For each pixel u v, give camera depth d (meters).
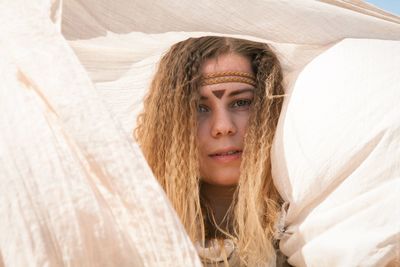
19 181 1.00
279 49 1.69
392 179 1.28
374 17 1.48
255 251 1.59
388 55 1.42
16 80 1.11
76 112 1.07
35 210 0.99
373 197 1.26
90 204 1.02
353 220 1.26
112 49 1.68
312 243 1.32
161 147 1.75
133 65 1.77
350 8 1.50
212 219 1.72
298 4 1.46
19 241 0.96
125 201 1.06
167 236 1.04
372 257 1.19
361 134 1.33
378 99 1.35
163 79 1.76
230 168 1.68
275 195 1.66
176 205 1.69
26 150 1.03
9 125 1.05
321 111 1.40
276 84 1.72
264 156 1.65
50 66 1.11
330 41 1.49
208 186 1.74
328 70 1.45
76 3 1.41
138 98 1.91
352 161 1.33
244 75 1.68
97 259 1.01
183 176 1.69
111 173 1.06
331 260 1.26
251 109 1.69
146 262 1.05
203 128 1.69
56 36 1.14
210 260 1.62
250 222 1.61
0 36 1.15
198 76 1.68
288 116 1.49
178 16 1.43
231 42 1.70
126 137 1.08
